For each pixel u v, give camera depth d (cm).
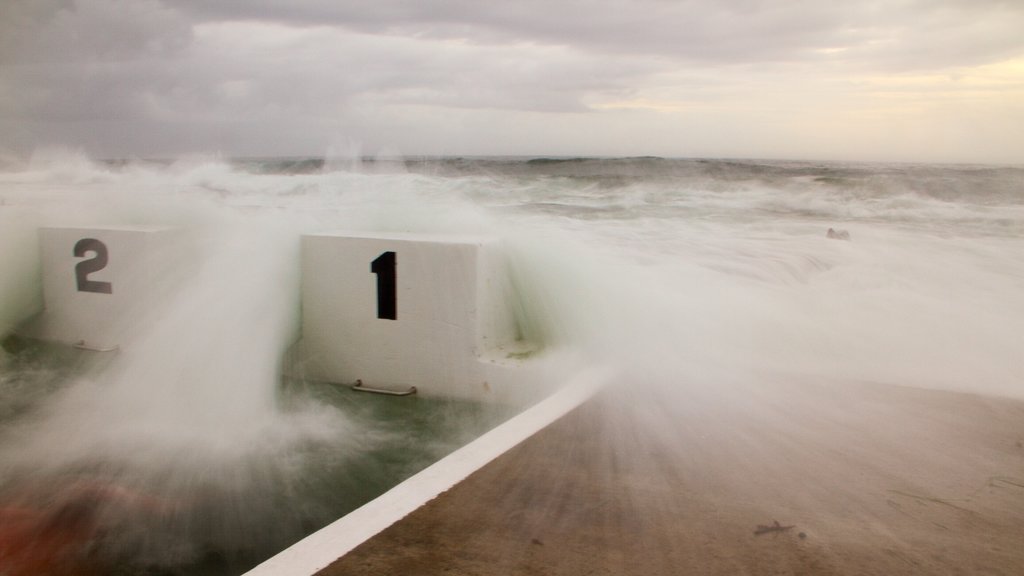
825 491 282
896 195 1759
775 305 588
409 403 471
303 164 1909
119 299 541
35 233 573
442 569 226
